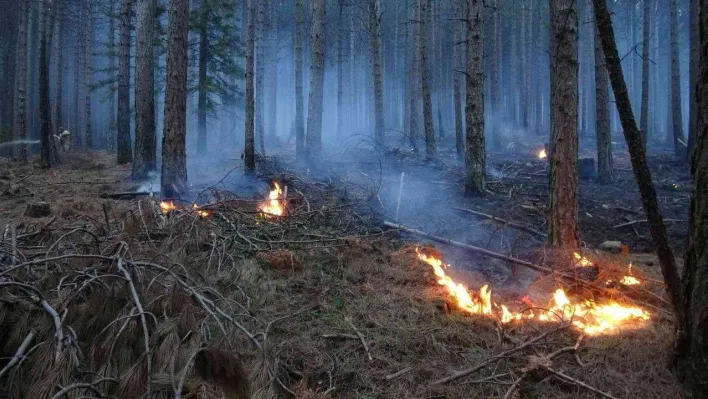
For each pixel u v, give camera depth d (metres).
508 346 3.55
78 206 7.66
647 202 2.93
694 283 2.82
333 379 3.12
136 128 11.36
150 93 11.41
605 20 2.83
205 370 2.52
